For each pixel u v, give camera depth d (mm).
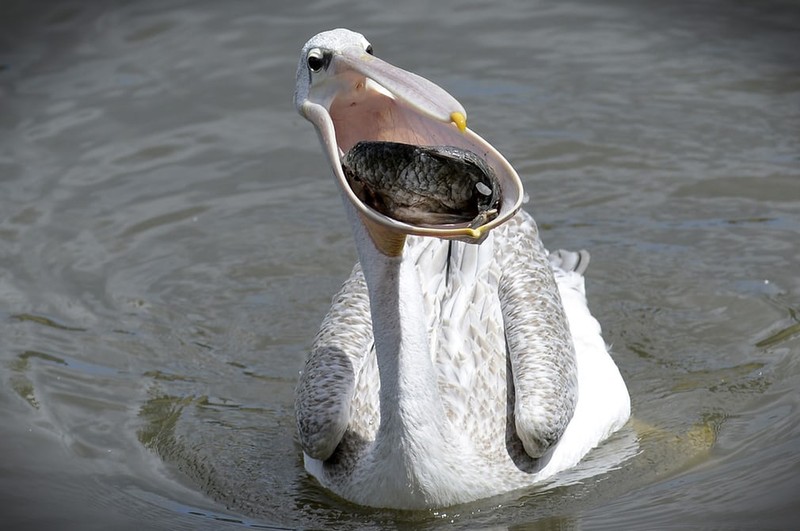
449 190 7227
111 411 11211
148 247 13750
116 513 9500
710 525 8836
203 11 18469
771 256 13055
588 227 13766
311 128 15719
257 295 13062
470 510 9312
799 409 10547
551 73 16578
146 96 16438
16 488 9852
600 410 10539
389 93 8219
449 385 9805
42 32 18109
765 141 14906
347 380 9852
